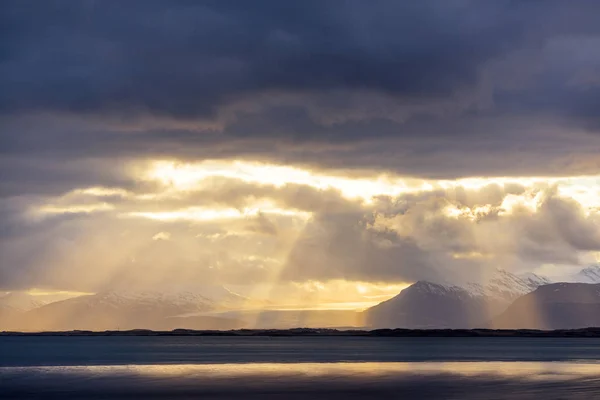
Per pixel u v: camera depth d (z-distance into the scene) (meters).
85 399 161.50
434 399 158.12
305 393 170.75
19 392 175.50
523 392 169.62
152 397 164.50
